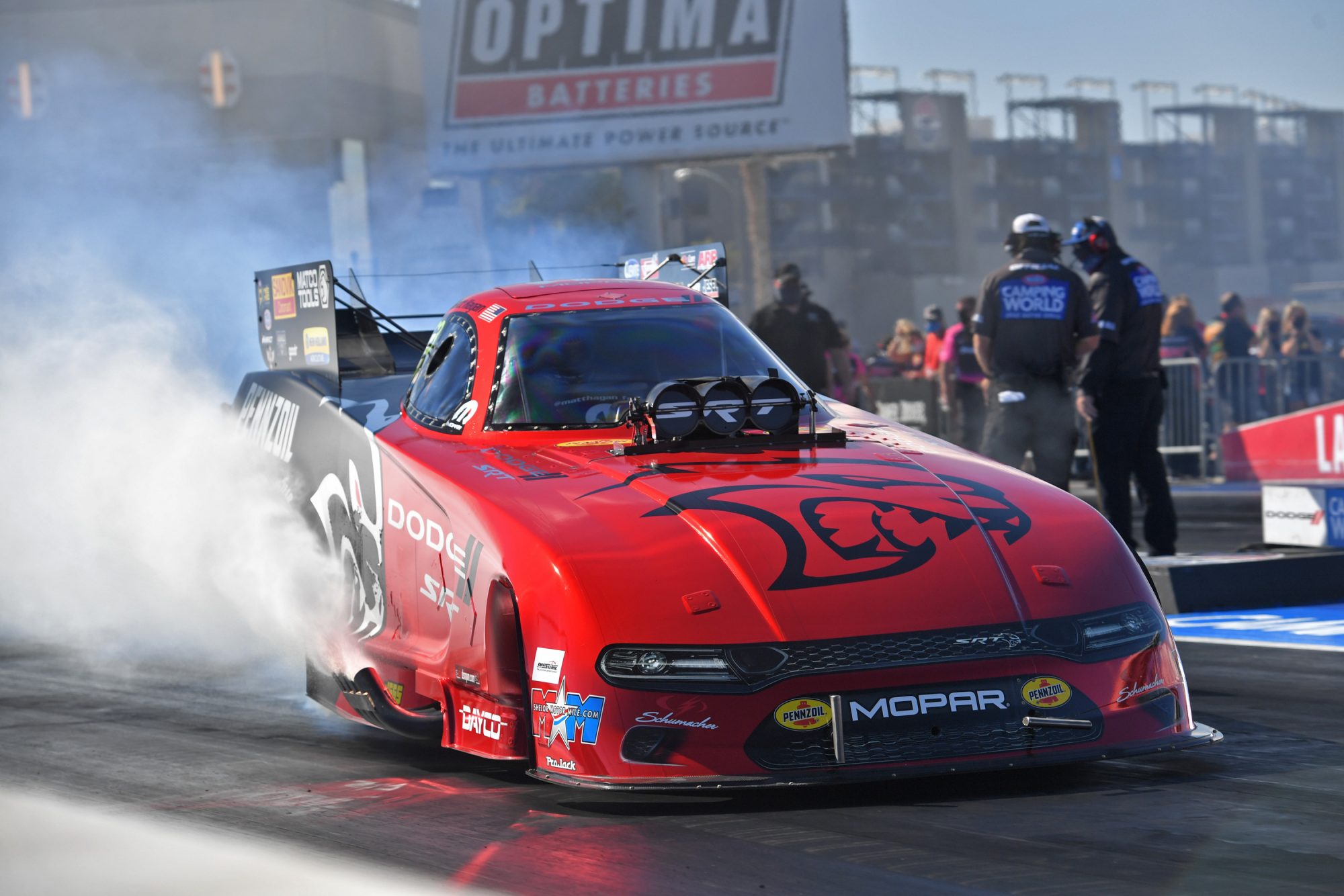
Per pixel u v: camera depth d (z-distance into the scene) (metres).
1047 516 9.65
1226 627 15.63
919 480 9.91
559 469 10.13
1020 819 8.31
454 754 10.84
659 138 63.75
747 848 7.87
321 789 9.77
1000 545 9.20
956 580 8.84
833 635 8.47
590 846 8.02
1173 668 9.18
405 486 10.82
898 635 8.53
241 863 7.97
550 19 64.31
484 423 11.08
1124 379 20.30
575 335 11.64
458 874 7.59
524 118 65.00
